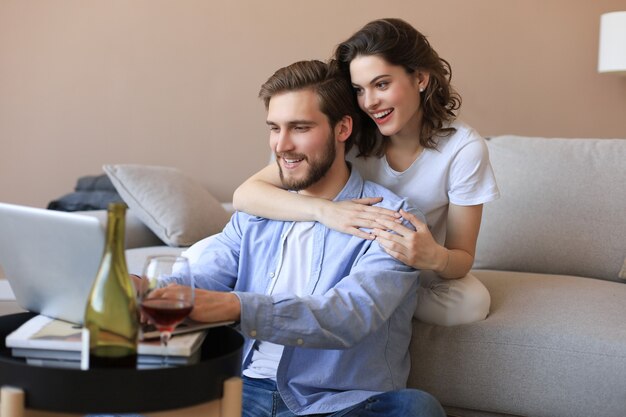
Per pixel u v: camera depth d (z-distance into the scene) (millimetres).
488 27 4562
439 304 2186
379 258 1837
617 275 2713
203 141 4488
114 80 4438
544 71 4590
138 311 1484
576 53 4582
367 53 1994
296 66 1907
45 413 1349
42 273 1532
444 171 2168
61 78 4426
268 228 1999
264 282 1959
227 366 1403
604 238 2725
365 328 1694
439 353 2178
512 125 4621
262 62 4465
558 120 4617
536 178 2820
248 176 4500
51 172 4465
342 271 1902
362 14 4480
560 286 2426
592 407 2053
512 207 2814
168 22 4434
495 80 4594
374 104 2016
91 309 1354
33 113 4441
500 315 2217
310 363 1838
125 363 1355
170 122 4473
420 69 2047
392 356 1987
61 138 4453
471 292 2174
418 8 4527
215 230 3430
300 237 1958
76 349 1462
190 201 3402
